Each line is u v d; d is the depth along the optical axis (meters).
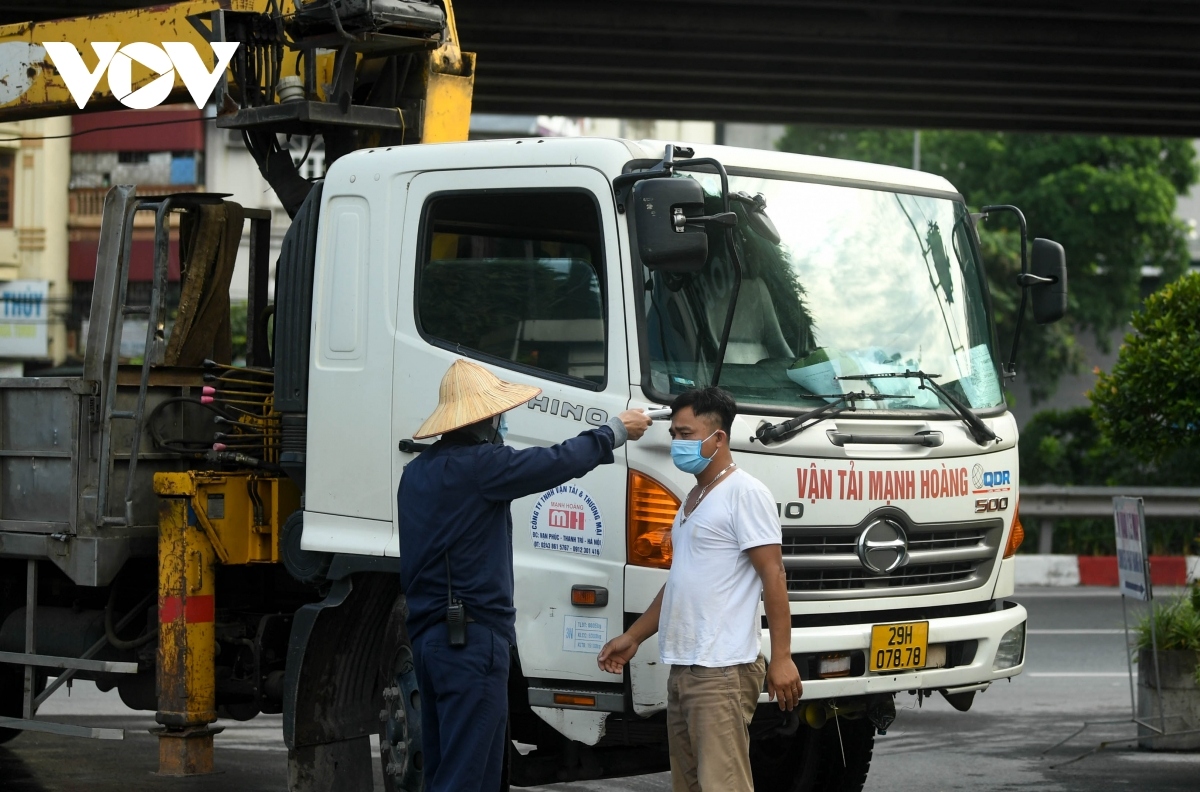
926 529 6.84
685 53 20.09
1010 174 39.19
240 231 8.49
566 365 6.52
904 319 7.11
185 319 8.20
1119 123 24.53
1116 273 38.88
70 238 39.66
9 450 8.01
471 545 5.88
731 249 6.11
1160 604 10.66
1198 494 19.66
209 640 7.57
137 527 7.75
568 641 6.43
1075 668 13.47
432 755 6.05
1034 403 41.50
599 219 6.44
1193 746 9.88
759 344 6.60
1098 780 8.95
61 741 10.26
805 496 6.43
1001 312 38.31
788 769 8.26
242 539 7.62
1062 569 19.53
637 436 6.00
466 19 18.61
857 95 22.62
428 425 6.00
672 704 5.95
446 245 6.92
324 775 7.12
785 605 5.75
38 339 39.12
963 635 6.94
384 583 7.14
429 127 8.48
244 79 8.45
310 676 7.04
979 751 9.96
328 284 7.23
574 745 7.06
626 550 6.29
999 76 21.39
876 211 7.25
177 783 8.88
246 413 7.86
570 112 24.83
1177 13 18.28
